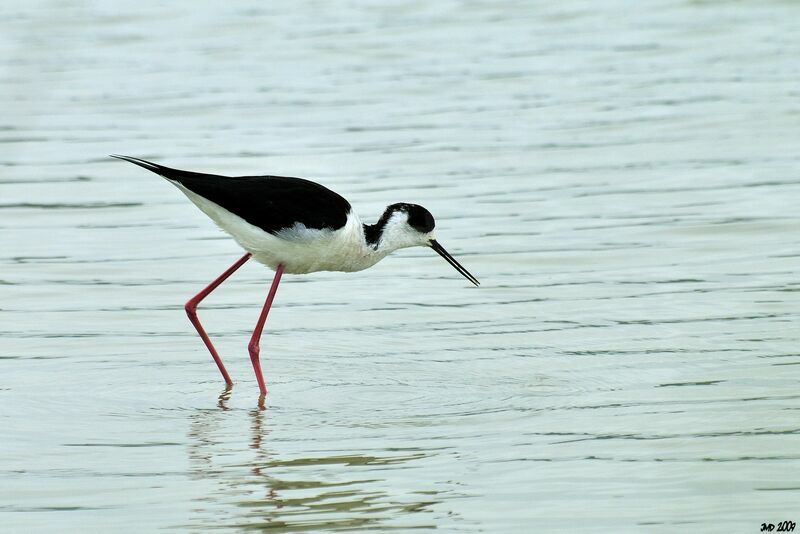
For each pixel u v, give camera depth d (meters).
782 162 17.64
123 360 11.73
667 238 15.03
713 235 15.04
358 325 12.72
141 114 20.97
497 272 14.24
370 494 8.59
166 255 15.09
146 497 8.58
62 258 14.91
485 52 24.00
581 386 10.74
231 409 10.44
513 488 8.64
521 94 21.47
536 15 26.55
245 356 11.92
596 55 23.55
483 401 10.47
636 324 12.32
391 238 12.02
